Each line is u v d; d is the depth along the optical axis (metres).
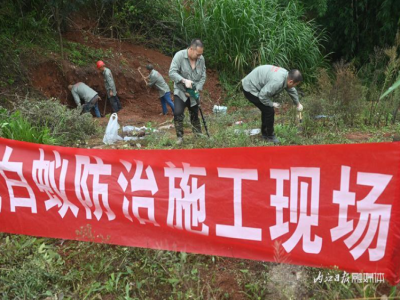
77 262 3.17
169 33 12.37
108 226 3.20
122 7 11.62
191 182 2.90
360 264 2.58
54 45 9.70
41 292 2.87
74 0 9.30
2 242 3.45
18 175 3.32
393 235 2.47
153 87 10.73
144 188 3.03
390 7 12.01
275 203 2.71
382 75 10.38
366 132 6.58
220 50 11.33
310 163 2.58
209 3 11.69
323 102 6.98
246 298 2.75
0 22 9.08
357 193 2.51
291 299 2.57
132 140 6.25
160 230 3.06
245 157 2.72
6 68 8.45
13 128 4.94
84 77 9.60
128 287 2.79
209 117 7.71
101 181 3.13
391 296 2.46
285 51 11.50
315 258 2.67
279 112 8.36
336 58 13.93
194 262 3.08
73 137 6.34
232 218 2.83
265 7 11.96
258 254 2.81
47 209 3.34
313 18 13.41
